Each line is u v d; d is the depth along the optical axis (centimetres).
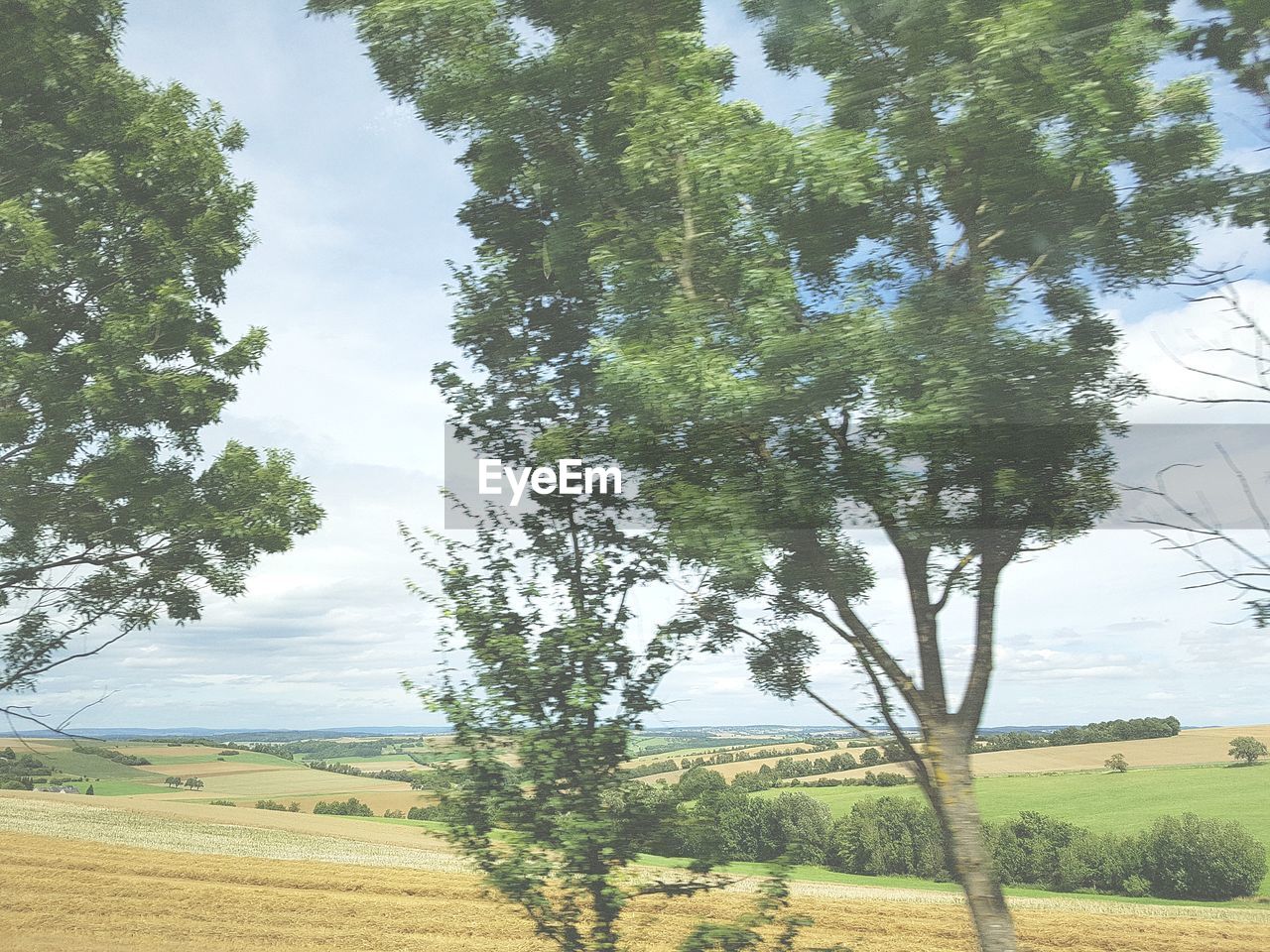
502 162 898
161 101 1227
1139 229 705
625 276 788
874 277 768
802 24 788
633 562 789
